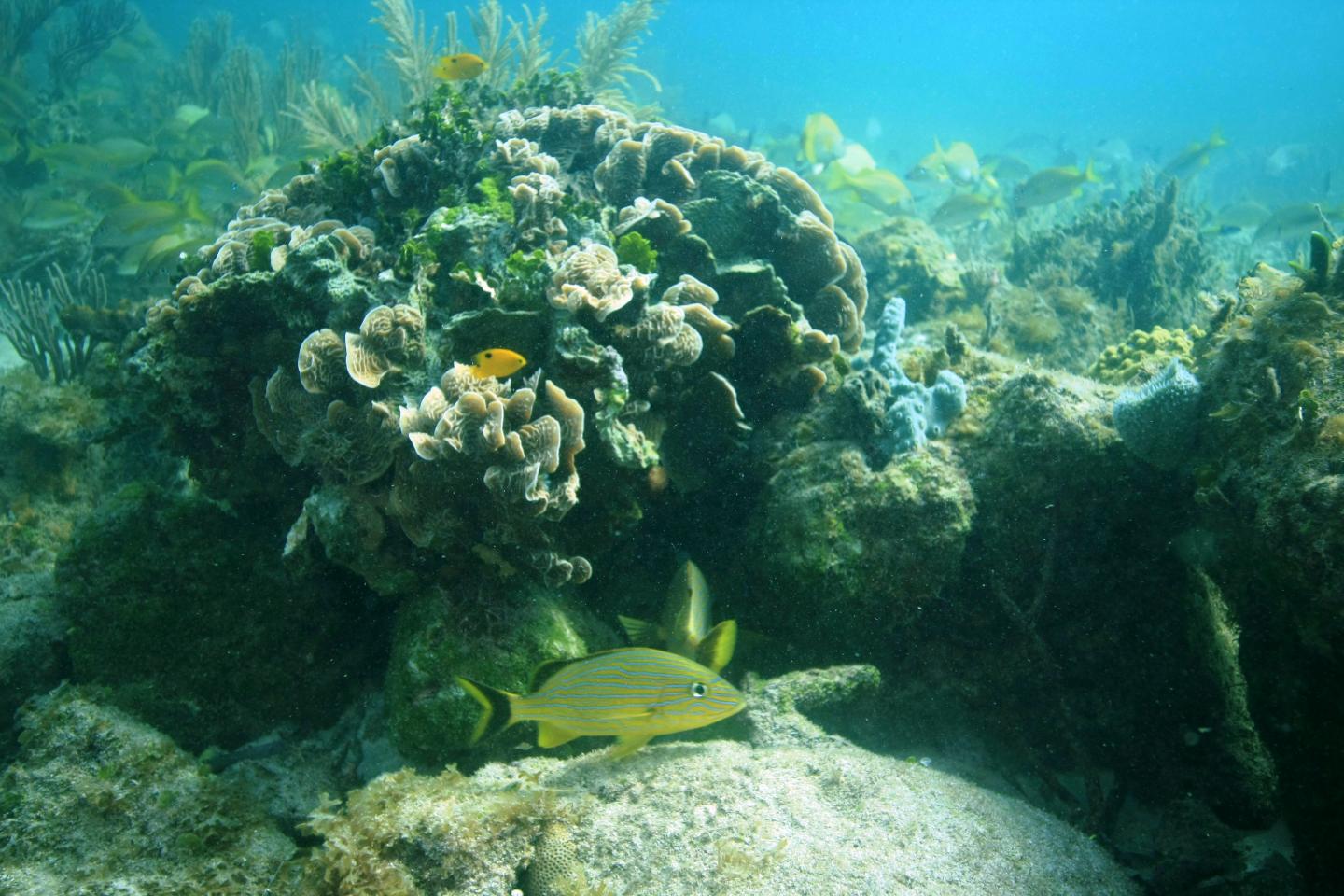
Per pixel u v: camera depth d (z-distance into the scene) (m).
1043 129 15.57
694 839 0.77
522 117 1.27
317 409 0.94
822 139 2.43
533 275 0.93
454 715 0.87
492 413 0.84
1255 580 0.83
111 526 1.01
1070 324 1.85
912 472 0.99
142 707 0.97
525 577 0.94
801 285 1.21
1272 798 0.97
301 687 1.03
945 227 2.26
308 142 2.55
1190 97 24.89
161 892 0.79
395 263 1.03
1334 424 0.76
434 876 0.76
